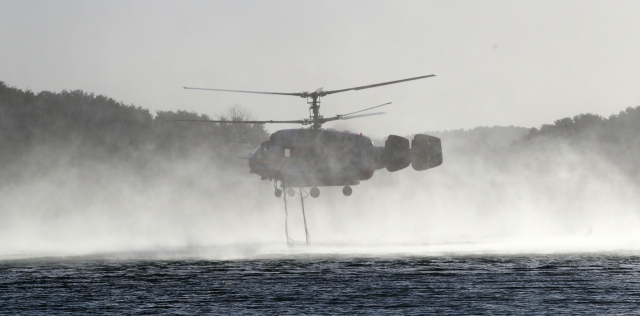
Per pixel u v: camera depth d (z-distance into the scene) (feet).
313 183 530.27
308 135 526.57
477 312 327.88
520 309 332.80
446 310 332.80
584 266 467.93
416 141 537.24
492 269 458.09
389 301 354.13
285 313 330.34
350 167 526.57
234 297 369.09
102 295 377.50
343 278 427.74
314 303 351.67
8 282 422.00
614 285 390.63
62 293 384.27
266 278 432.25
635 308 331.36
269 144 532.73
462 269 460.14
